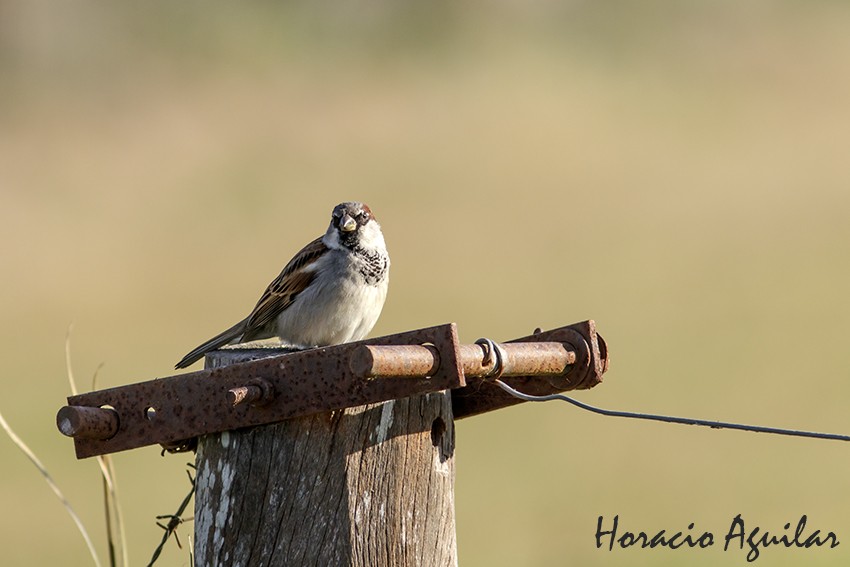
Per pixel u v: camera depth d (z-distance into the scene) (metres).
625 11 32.56
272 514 4.25
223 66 28.33
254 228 19.00
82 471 11.32
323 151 22.30
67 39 28.59
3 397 13.27
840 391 13.14
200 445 4.44
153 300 16.27
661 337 14.97
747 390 13.42
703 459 11.80
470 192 20.55
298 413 4.18
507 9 32.81
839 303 16.38
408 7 31.94
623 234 19.30
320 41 30.83
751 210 20.12
